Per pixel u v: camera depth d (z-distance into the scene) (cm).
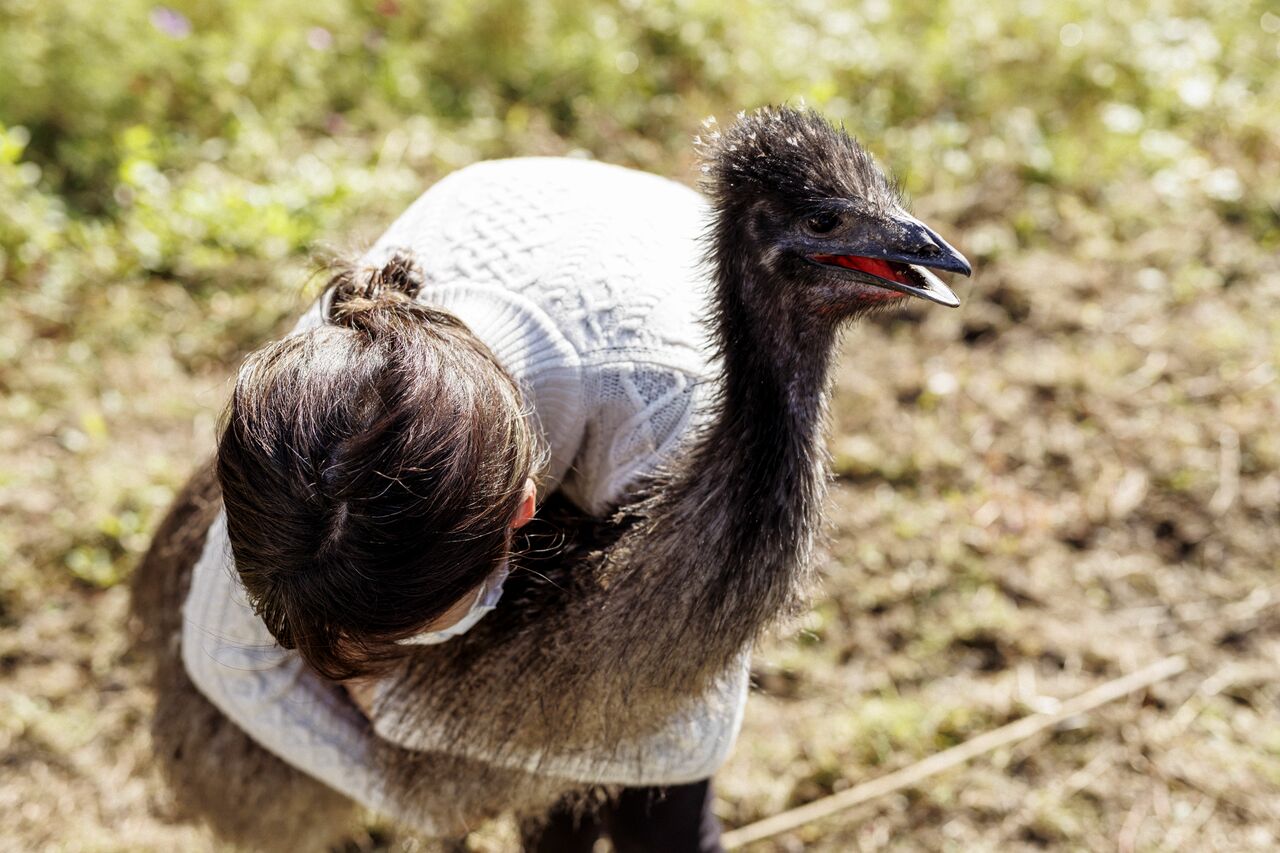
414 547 147
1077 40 530
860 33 536
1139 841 308
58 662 329
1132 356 420
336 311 172
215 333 409
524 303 186
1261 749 324
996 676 340
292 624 157
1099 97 520
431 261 196
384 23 525
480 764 214
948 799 314
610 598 184
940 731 327
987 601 354
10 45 452
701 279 193
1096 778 319
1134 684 335
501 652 192
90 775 311
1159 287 444
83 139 451
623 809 242
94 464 367
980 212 464
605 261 191
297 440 144
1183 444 392
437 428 145
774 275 185
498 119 498
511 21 513
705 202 215
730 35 524
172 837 303
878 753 320
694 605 184
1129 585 360
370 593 150
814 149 182
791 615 211
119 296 412
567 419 187
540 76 506
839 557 361
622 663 187
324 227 437
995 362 419
